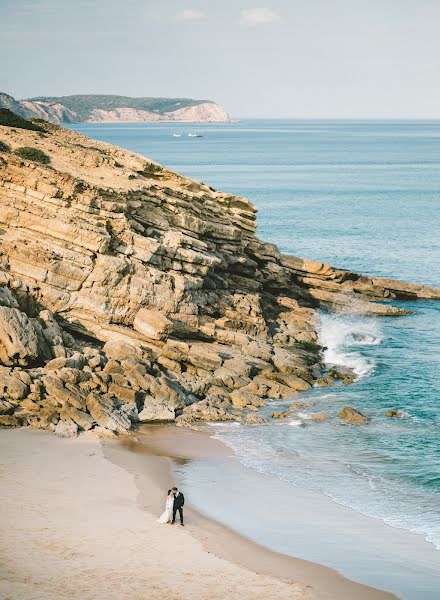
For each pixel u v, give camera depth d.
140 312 56.28
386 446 44.69
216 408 49.34
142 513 33.91
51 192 57.62
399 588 28.88
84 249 56.34
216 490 37.69
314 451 43.72
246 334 60.22
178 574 28.44
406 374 59.53
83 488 36.09
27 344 48.16
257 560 30.48
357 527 34.25
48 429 43.25
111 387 47.88
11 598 25.36
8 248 56.00
